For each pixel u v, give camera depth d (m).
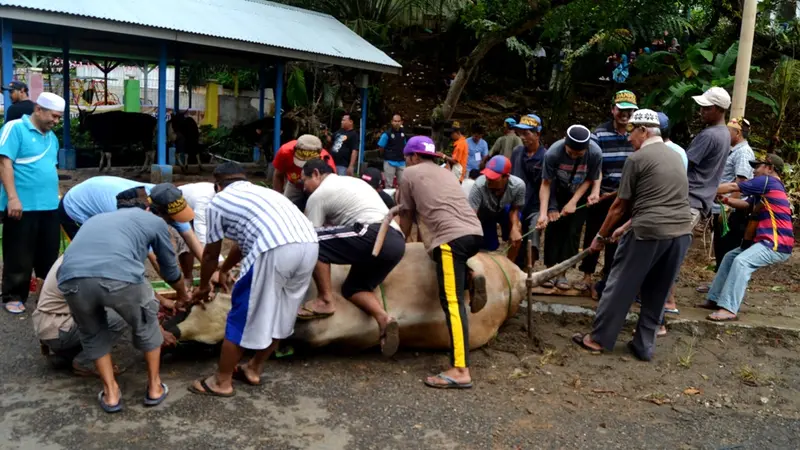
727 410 4.51
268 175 14.27
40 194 5.74
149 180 12.98
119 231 4.01
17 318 5.61
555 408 4.42
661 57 15.79
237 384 4.53
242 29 12.51
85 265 3.84
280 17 14.48
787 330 5.67
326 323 4.85
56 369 4.68
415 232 6.43
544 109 18.38
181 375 4.64
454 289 4.58
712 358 5.37
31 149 5.62
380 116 18.44
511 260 6.13
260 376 4.61
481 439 3.98
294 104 16.84
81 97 23.73
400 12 19.30
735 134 6.68
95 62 20.45
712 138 5.60
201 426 3.97
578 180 5.88
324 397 4.41
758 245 5.84
